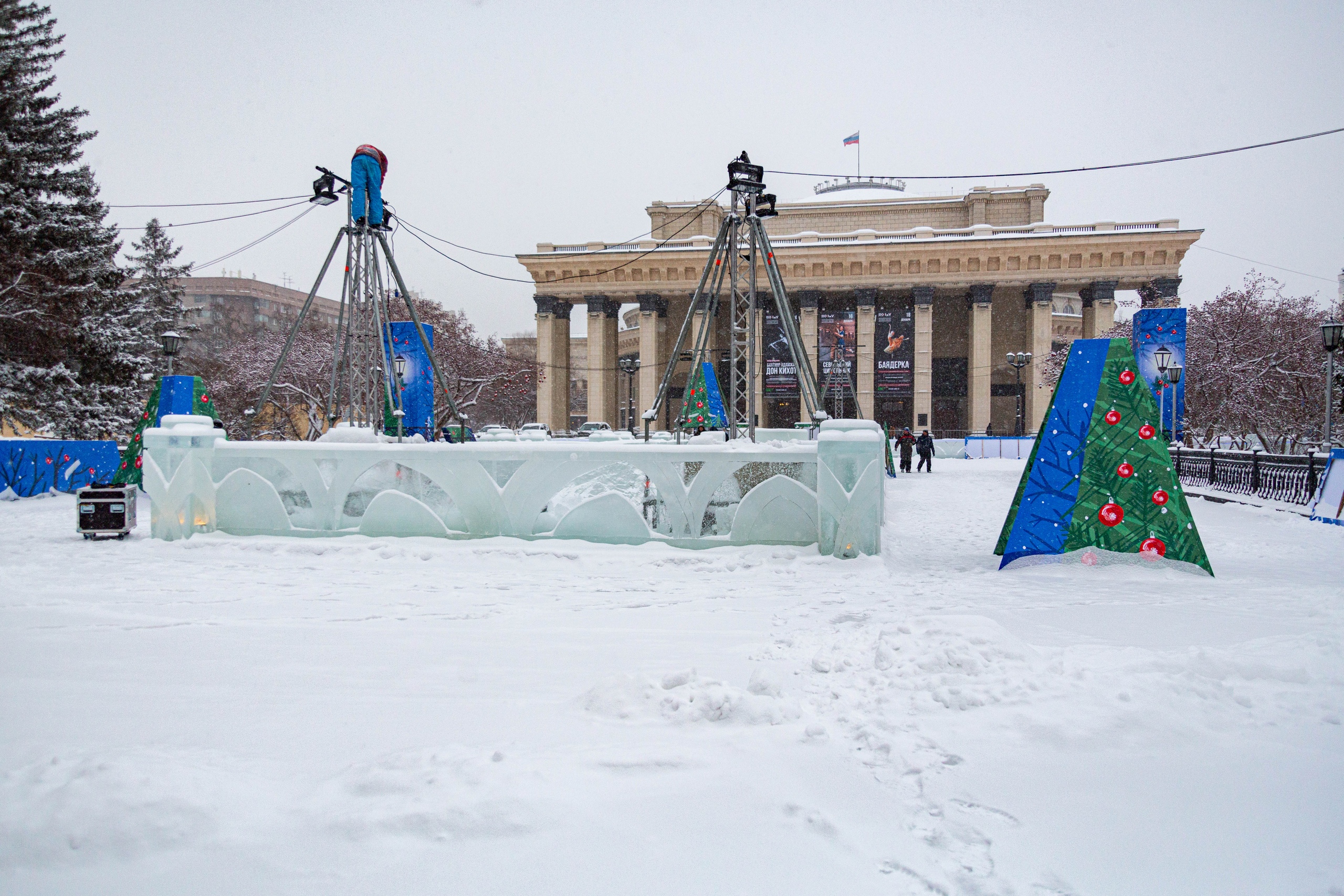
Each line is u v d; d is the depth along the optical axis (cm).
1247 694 378
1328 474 1339
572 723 352
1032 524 834
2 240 2706
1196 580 755
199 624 569
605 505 905
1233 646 465
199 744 327
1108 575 779
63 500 1650
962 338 7188
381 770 283
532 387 6944
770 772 298
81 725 351
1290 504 1473
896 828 261
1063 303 8444
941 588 719
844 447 845
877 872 235
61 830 238
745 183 1537
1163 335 2259
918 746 324
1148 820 267
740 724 347
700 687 370
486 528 924
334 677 433
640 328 7162
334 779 284
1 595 668
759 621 579
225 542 934
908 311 6644
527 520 918
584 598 670
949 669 400
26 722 355
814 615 600
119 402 3131
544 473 912
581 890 222
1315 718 353
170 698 393
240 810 259
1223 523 1293
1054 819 268
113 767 267
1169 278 6262
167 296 4534
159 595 674
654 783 288
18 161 2856
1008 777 298
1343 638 463
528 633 543
